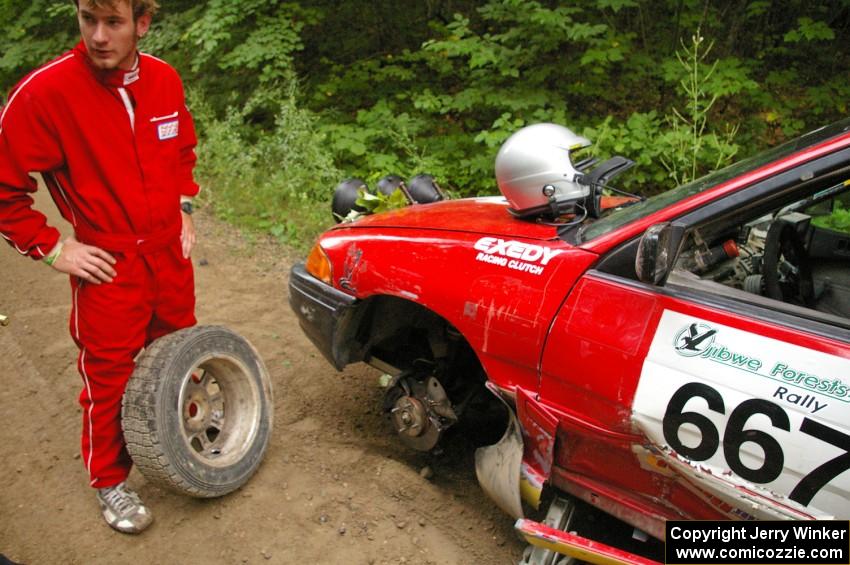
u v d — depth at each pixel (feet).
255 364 9.66
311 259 10.34
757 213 7.09
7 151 7.17
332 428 10.94
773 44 25.52
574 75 22.70
